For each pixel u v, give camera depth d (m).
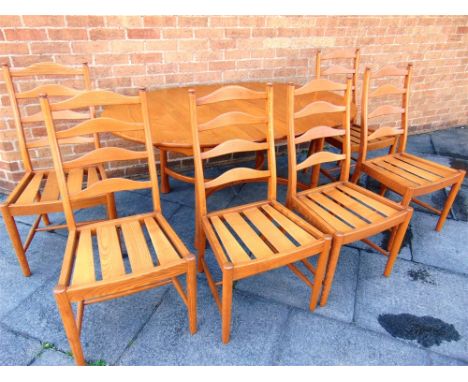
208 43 2.54
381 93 2.13
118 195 2.67
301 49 2.87
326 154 1.90
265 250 1.45
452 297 1.84
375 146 2.49
